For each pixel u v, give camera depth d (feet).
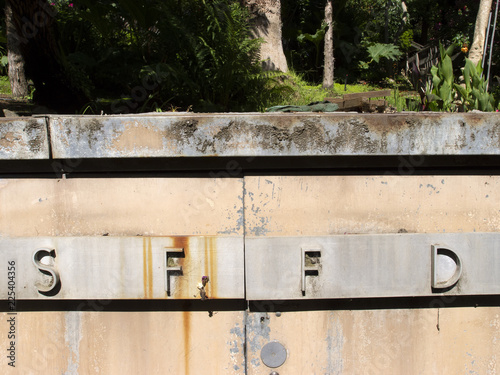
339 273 6.73
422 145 6.54
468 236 6.75
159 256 6.69
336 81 35.91
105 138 6.43
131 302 7.00
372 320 7.13
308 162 6.82
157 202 6.92
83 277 6.71
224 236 6.76
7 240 6.63
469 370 7.23
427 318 7.16
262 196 6.93
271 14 27.40
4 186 6.86
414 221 7.03
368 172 6.97
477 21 25.43
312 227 6.98
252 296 6.75
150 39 20.31
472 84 18.37
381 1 45.11
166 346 7.06
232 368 7.11
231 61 18.21
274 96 20.56
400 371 7.18
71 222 6.92
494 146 6.57
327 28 30.91
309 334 7.10
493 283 6.79
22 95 25.77
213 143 6.46
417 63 35.01
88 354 7.06
